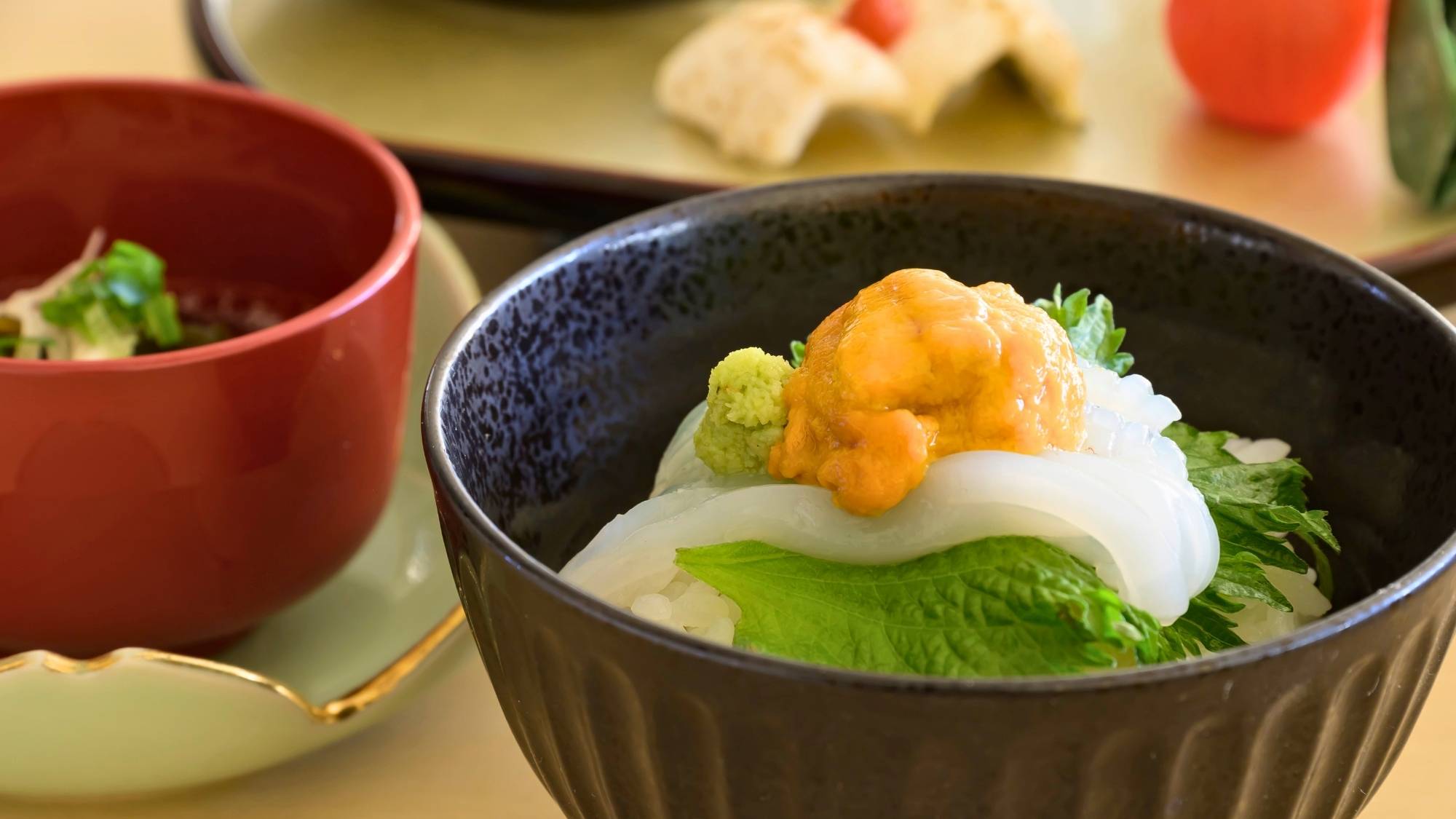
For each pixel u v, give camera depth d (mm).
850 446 403
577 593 380
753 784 382
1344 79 733
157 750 448
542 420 445
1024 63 753
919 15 775
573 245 447
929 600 399
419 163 650
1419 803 450
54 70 830
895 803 378
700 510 415
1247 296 449
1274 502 437
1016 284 464
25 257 530
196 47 744
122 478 449
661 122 762
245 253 534
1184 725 371
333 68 792
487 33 841
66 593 459
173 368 443
